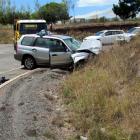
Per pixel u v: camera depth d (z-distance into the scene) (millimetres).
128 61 16375
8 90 15742
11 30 72500
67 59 22938
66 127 11633
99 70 16609
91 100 12805
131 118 10789
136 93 12328
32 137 10477
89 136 10672
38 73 21281
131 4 81000
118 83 14305
